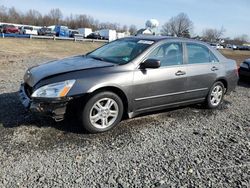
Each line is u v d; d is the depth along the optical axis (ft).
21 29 153.48
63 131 14.47
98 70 14.46
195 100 18.88
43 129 14.51
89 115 14.05
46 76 13.82
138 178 10.87
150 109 16.46
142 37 18.15
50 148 12.71
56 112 13.47
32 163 11.44
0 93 20.81
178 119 17.76
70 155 12.25
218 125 17.26
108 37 178.60
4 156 11.80
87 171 11.15
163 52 16.75
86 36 171.63
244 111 20.79
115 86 14.43
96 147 13.12
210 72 19.08
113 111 14.88
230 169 11.93
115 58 16.43
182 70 17.30
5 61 43.32
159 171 11.45
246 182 11.02
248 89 29.76
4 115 15.99
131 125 16.11
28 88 14.78
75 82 13.60
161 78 16.17
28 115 16.10
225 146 14.20
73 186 10.14
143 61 15.66
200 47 19.10
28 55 59.98
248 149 14.01
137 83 15.20
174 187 10.44
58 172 10.96
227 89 21.11
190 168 11.80
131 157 12.43
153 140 14.32
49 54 69.56
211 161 12.53
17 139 13.29
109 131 15.01
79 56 18.30
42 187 9.98
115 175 10.98
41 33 148.15
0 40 92.02
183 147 13.76
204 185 10.66
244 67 32.68
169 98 17.03
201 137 15.16
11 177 10.45
